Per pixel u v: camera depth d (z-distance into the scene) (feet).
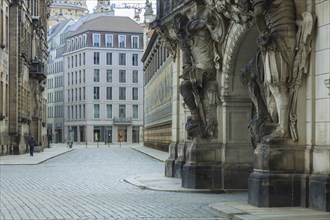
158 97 235.20
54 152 233.96
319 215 46.32
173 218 48.37
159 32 93.20
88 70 450.30
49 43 518.78
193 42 72.95
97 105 453.17
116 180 90.43
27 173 109.50
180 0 84.33
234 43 67.87
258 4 51.98
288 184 51.96
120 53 454.40
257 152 53.98
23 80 216.95
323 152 49.26
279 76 51.98
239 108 71.97
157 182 82.23
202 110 73.46
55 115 502.38
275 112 53.72
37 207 56.08
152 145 273.54
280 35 51.70
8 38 196.54
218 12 68.64
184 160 87.56
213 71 73.20
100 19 458.09
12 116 200.64
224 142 72.38
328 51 48.75
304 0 52.16
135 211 52.75
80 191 72.64
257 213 48.32
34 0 254.68
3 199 63.46
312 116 51.26
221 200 61.87
